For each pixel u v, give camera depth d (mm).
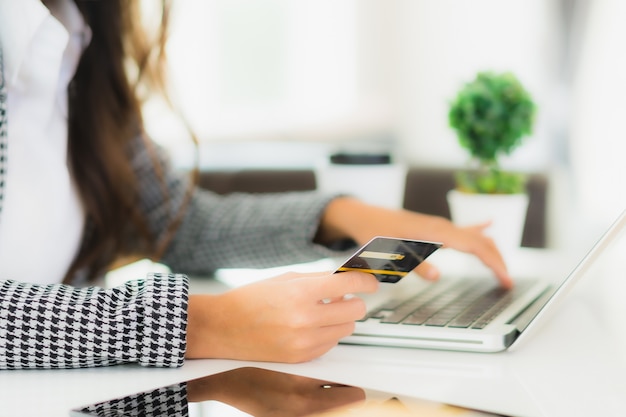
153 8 1171
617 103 2645
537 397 569
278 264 1155
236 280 1116
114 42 1126
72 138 1090
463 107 1635
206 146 2934
